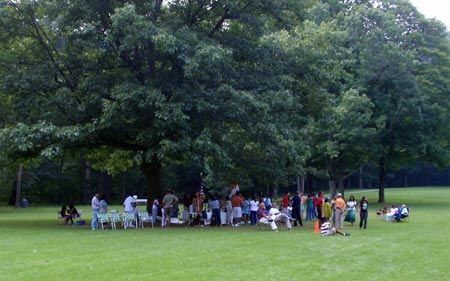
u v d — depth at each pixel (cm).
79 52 2461
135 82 2305
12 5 2439
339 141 4441
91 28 2252
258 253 1494
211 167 2938
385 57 4522
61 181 6141
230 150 2641
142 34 2120
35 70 2423
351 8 5022
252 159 2852
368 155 4669
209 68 2189
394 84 4678
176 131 2236
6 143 2241
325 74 2656
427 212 3688
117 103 2162
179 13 2583
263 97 2325
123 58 2469
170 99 2217
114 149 3070
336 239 1872
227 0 2419
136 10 2422
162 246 1638
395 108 4641
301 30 3191
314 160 4656
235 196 2639
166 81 2298
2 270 1202
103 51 2347
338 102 4266
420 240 1852
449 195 6353
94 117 2366
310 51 2619
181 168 6269
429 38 5059
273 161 2872
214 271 1200
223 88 2200
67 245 1662
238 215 2620
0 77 2448
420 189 7862
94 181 6462
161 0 2488
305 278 1136
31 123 2459
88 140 2397
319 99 2731
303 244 1716
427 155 4966
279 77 2494
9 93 2433
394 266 1305
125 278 1114
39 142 2325
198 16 2619
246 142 2666
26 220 3052
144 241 1775
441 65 4953
